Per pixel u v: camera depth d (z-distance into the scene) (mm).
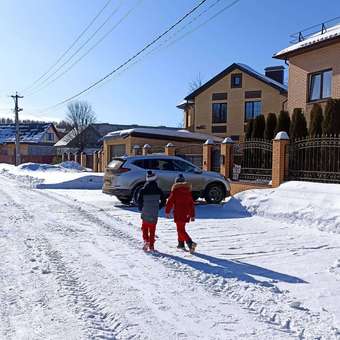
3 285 5895
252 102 37219
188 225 11312
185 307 5238
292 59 21781
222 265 7246
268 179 15555
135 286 5984
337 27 20703
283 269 7035
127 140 27906
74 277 6328
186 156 22094
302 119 16812
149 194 8281
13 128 75500
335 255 8023
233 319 4902
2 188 22422
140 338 4336
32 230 10000
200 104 39531
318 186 12242
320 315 5035
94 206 15055
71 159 51094
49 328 4500
